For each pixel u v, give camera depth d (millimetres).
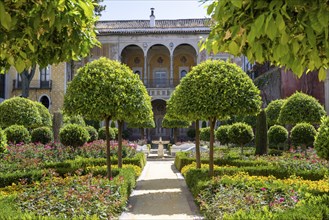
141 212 6246
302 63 2977
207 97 7277
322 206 3975
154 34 30594
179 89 8164
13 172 8508
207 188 6066
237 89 7273
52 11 2766
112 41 30469
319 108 13398
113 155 12266
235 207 4520
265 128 13453
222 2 2461
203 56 29984
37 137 14883
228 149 15719
